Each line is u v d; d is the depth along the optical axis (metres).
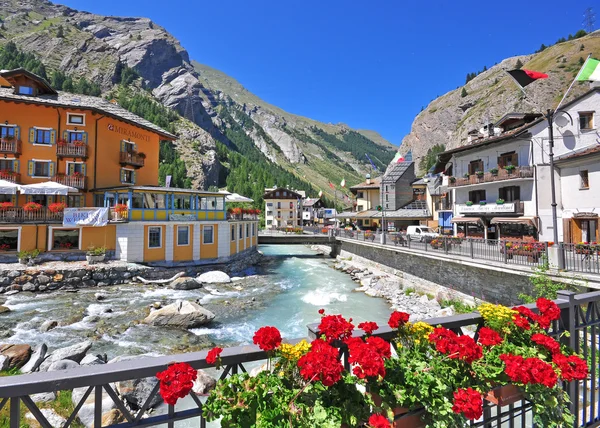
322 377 2.41
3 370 9.79
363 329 3.21
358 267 33.66
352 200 82.31
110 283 24.84
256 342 2.65
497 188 28.56
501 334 3.56
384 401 2.66
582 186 21.41
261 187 127.00
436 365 2.98
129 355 12.12
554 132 24.28
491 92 136.38
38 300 20.22
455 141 131.75
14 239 25.95
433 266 21.70
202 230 31.33
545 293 12.45
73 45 171.50
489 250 17.53
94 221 26.66
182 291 23.55
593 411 4.01
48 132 32.28
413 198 63.66
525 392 3.20
